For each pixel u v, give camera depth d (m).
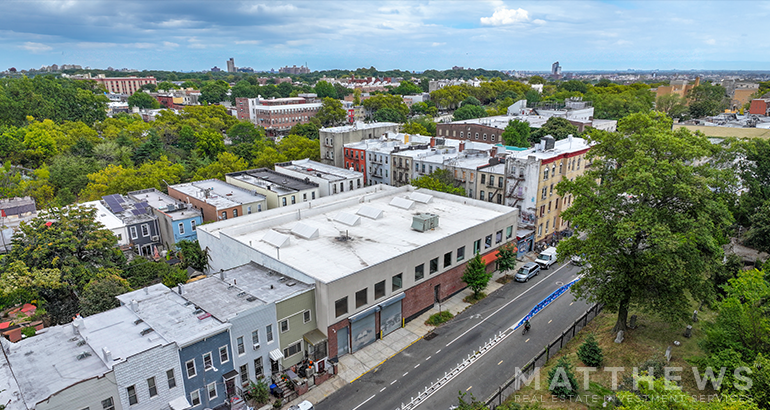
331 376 34.88
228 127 152.38
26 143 98.94
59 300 43.25
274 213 55.34
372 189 67.06
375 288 39.22
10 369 25.39
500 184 64.00
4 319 39.62
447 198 60.81
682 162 32.50
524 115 133.75
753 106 132.50
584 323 41.12
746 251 51.06
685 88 194.62
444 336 40.75
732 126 93.31
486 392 32.59
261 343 32.72
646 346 34.88
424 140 94.50
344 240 45.50
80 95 141.50
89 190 74.31
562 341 38.47
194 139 120.00
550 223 64.94
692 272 32.91
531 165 59.25
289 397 32.06
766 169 59.44
